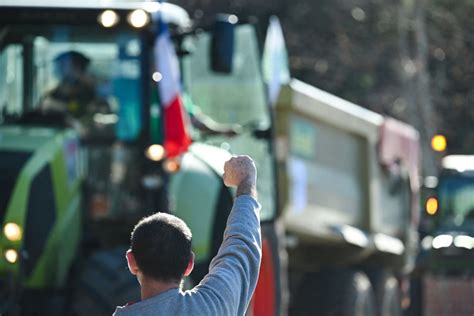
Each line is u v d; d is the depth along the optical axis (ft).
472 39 193.47
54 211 50.29
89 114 53.11
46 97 53.42
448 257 74.69
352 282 74.28
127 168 52.65
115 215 52.47
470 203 86.43
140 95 52.85
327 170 72.43
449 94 194.70
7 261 48.85
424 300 78.43
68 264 50.80
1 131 52.11
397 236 86.53
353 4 181.37
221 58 51.83
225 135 59.93
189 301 26.96
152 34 52.49
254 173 29.71
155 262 27.02
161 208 51.96
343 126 73.10
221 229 54.03
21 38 53.67
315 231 72.64
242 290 27.91
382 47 182.60
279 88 66.33
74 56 53.42
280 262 59.41
